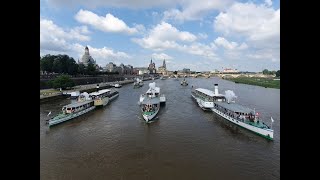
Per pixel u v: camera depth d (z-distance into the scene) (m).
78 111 66.62
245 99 101.25
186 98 109.38
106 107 84.25
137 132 49.91
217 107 67.88
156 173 30.14
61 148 40.16
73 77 171.00
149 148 39.53
